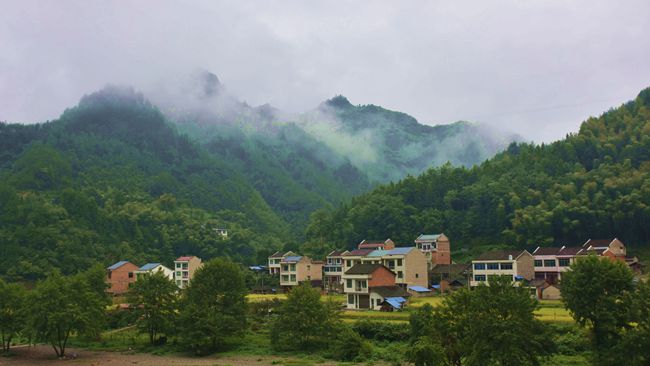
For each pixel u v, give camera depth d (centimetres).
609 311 5750
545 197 17912
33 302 8456
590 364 5916
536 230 16412
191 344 8125
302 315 8144
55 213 19462
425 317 7175
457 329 5681
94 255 18500
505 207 18250
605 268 5919
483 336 5184
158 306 9062
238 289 8831
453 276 14488
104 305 9362
